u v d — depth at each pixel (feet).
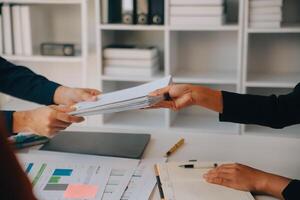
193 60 9.35
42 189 3.23
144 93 3.63
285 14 8.75
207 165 3.59
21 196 1.30
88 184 3.32
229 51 9.16
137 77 8.56
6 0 8.69
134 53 8.59
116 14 8.86
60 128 3.74
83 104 3.77
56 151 4.02
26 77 4.72
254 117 3.81
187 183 3.27
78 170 3.58
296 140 4.40
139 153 3.93
